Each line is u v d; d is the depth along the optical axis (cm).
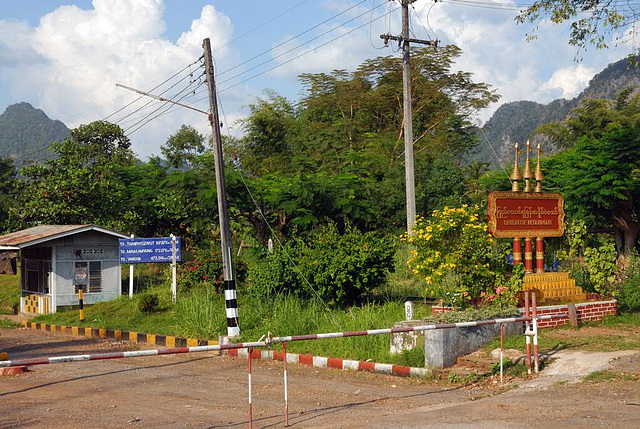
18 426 861
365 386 1120
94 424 868
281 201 2742
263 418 893
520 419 782
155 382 1208
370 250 1703
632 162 2206
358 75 5269
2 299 2855
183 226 3219
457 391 1034
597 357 1117
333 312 1645
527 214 1542
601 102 5862
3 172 6981
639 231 2316
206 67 1622
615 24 1591
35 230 2577
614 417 775
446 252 1441
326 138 4769
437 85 5094
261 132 5491
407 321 1288
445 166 3556
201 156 3061
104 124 5081
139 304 2072
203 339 1656
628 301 1683
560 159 2812
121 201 3180
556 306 1435
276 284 1781
